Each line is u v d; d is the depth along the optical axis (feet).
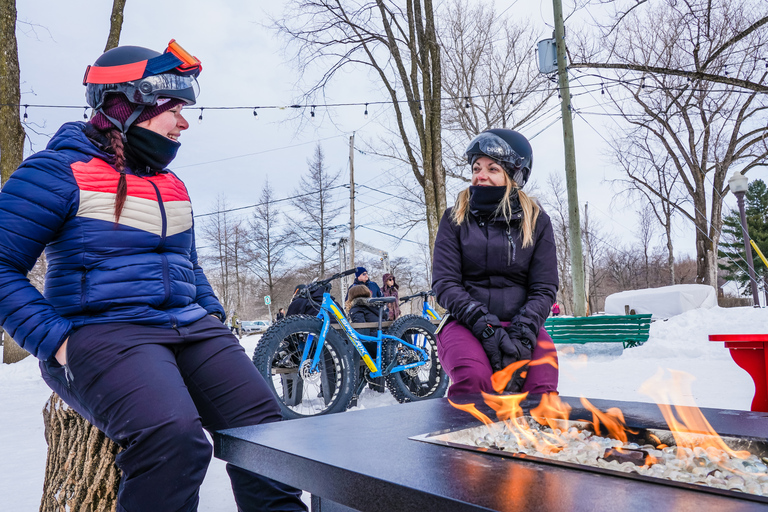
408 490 2.47
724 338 8.59
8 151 32.04
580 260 34.88
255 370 5.25
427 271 117.91
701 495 2.32
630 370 20.04
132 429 3.98
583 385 16.63
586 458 3.11
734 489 2.51
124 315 4.61
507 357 6.88
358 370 15.53
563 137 36.14
